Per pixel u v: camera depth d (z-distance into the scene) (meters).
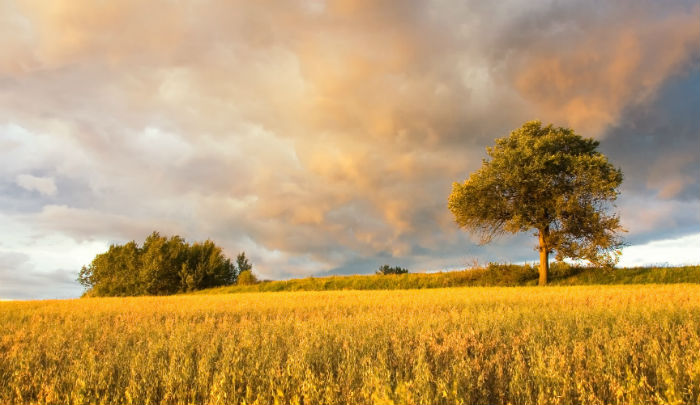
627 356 5.87
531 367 5.41
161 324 10.80
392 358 6.16
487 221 37.34
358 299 18.23
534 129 36.94
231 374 5.30
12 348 7.58
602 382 4.90
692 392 4.50
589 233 34.09
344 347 6.68
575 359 5.62
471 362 5.61
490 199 36.34
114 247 61.28
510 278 37.88
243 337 7.84
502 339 7.29
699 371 4.74
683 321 8.34
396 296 19.78
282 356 6.48
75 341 8.26
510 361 5.88
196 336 8.21
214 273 58.16
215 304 17.78
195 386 5.35
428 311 12.32
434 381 4.77
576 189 33.53
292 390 4.84
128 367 6.13
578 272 37.50
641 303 11.91
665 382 4.40
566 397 4.45
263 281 49.75
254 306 15.77
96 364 6.16
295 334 8.38
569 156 34.22
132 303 19.53
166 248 59.12
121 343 7.71
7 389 5.57
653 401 4.41
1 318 13.65
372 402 4.32
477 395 4.73
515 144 37.22
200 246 60.19
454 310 12.02
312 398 4.53
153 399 5.15
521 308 12.05
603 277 34.91
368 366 5.41
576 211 33.62
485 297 16.56
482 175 37.22
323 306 15.31
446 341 6.88
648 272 33.97
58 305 19.30
